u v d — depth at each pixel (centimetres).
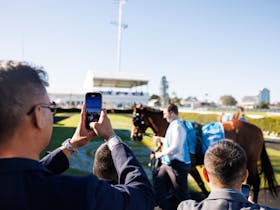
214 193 135
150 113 496
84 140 121
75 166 624
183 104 6894
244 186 172
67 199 71
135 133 506
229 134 446
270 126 1470
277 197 480
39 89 80
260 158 474
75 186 74
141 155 777
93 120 119
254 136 463
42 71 85
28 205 69
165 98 7725
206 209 132
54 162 119
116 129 1413
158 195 353
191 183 524
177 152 343
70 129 1332
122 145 104
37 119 78
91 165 637
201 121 2105
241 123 468
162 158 358
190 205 140
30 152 79
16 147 76
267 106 7194
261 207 129
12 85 74
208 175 142
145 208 86
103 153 159
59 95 4328
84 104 121
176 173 346
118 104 4122
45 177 75
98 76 3838
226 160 134
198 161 421
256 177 463
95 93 120
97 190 76
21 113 75
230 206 128
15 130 75
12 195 69
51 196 71
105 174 157
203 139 415
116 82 4331
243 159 137
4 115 73
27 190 71
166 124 485
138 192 86
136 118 501
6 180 70
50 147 837
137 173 93
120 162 97
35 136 80
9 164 71
